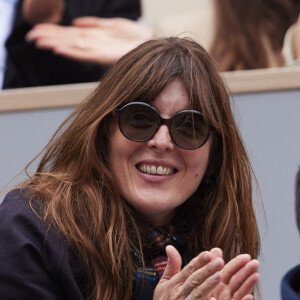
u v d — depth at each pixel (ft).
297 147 30.35
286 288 22.02
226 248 24.56
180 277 19.51
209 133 22.99
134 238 23.03
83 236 21.88
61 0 39.17
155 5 47.09
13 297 20.57
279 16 37.14
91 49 37.09
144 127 22.40
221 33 37.22
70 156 23.39
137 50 23.27
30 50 37.29
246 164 25.04
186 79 22.66
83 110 23.72
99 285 21.74
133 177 22.99
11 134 30.94
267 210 29.76
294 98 30.63
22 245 20.94
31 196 22.67
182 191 23.21
